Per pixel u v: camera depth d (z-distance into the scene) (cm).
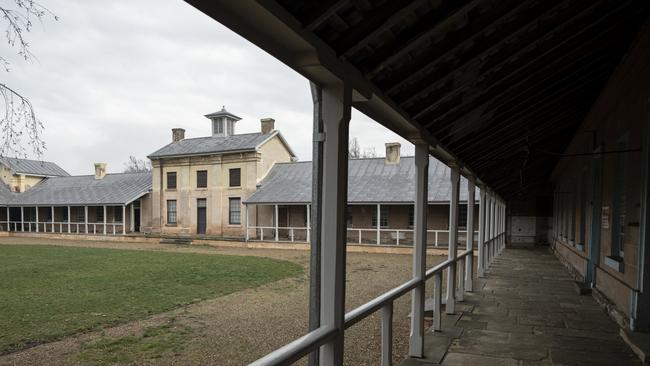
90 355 575
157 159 2814
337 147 240
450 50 271
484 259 1056
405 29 235
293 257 1812
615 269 585
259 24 175
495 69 355
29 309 841
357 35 214
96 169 3288
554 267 1195
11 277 1238
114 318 771
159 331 686
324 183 243
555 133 907
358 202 2092
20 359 563
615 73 531
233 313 805
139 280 1191
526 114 565
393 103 313
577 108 711
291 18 178
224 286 1102
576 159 1011
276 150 2744
